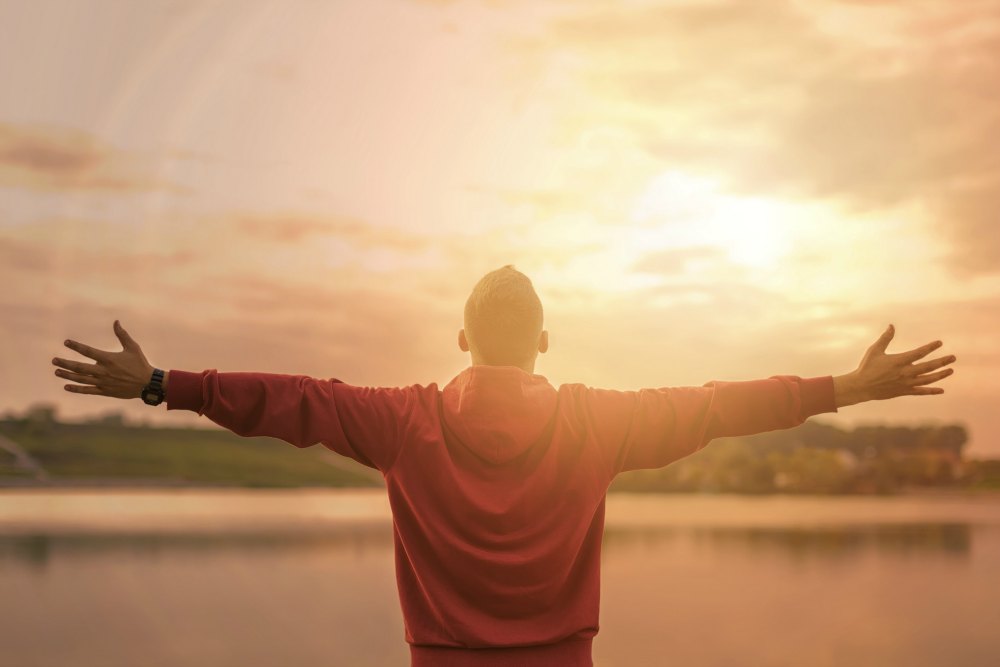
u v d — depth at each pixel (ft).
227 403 5.41
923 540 95.50
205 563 67.87
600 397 5.89
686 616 44.37
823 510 180.55
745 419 5.82
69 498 208.74
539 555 5.58
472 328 5.98
